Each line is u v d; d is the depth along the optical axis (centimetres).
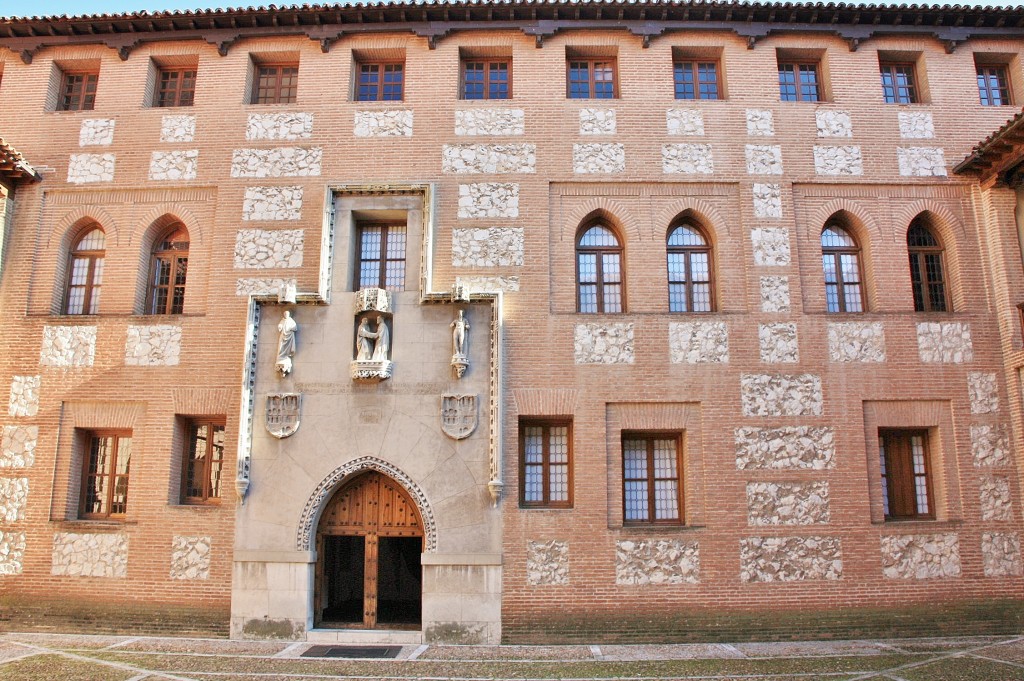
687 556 1489
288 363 1534
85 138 1722
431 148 1673
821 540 1503
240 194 1667
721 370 1565
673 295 1644
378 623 1518
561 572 1474
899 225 1659
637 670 1241
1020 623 1492
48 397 1594
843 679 1172
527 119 1686
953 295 1650
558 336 1571
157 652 1348
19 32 1753
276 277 1620
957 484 1545
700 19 1716
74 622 1498
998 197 1647
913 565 1503
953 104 1725
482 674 1219
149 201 1686
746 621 1466
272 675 1200
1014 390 1570
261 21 1719
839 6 1672
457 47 1734
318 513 1512
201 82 1738
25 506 1551
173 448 1557
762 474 1525
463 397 1517
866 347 1588
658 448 1580
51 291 1653
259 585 1473
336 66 1733
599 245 1673
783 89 1772
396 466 1502
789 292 1608
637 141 1677
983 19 1720
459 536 1476
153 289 1680
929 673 1200
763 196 1653
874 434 1562
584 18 1714
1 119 1736
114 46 1747
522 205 1639
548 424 1577
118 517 1571
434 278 1600
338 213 1627
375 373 1514
